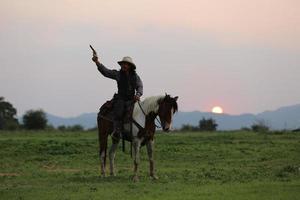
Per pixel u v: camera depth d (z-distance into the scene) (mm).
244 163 23875
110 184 16406
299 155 26828
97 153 28062
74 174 20047
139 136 17203
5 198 14109
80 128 61188
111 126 18297
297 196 13703
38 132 51438
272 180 17094
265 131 47188
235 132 47719
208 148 30109
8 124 68375
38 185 16766
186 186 15711
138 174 19344
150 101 17016
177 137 38312
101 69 17625
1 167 23375
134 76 17562
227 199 13391
